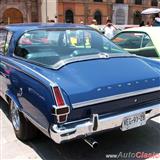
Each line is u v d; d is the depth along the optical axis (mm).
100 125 3436
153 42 5836
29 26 4785
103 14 41875
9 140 4398
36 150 4102
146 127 4746
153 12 16188
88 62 3828
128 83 3627
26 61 4180
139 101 3766
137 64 4031
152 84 3838
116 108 3588
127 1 43125
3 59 4680
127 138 4387
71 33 4531
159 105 3896
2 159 3881
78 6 39906
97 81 3502
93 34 4656
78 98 3314
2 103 6066
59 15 38594
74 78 3500
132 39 6438
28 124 4152
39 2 35719
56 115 3217
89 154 3979
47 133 3398
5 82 4570
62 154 3994
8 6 34500
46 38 4406
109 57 4047
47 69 3742
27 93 3721
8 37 4875
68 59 3836
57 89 3273
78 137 3363
